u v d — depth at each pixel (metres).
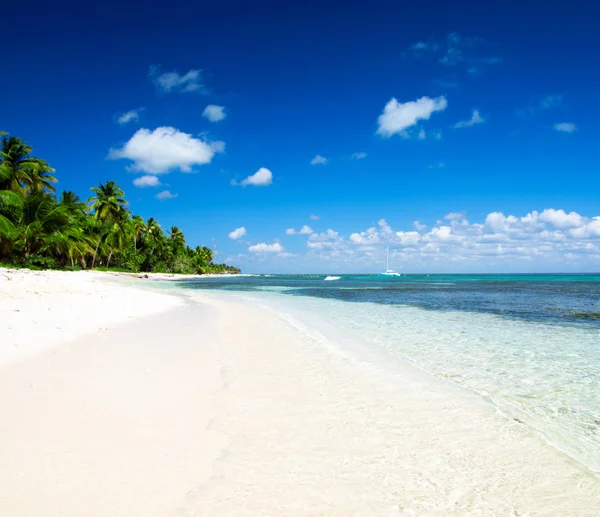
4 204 43.00
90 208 67.38
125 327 12.67
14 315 11.98
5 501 3.47
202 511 3.53
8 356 7.92
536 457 4.72
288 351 10.13
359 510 3.66
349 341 11.88
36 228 46.81
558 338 12.81
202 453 4.54
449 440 5.12
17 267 44.34
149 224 94.12
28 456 4.22
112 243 72.00
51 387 6.33
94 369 7.49
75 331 11.05
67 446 4.48
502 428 5.53
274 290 46.19
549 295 38.09
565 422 5.78
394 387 7.29
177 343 10.55
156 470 4.12
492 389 7.28
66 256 60.12
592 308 23.72
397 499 3.84
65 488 3.71
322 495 3.87
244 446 4.79
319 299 30.67
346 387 7.22
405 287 58.97
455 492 3.98
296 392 6.85
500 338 12.72
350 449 4.82
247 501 3.71
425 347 11.16
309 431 5.28
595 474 4.37
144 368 7.79
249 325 14.69
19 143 45.88
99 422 5.16
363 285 68.12
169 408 5.81
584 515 3.65
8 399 5.73
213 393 6.59
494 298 33.28
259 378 7.62
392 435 5.24
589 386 7.51
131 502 3.57
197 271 129.00
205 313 18.34
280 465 4.38
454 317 18.59
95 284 30.11
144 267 92.69
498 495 3.95
